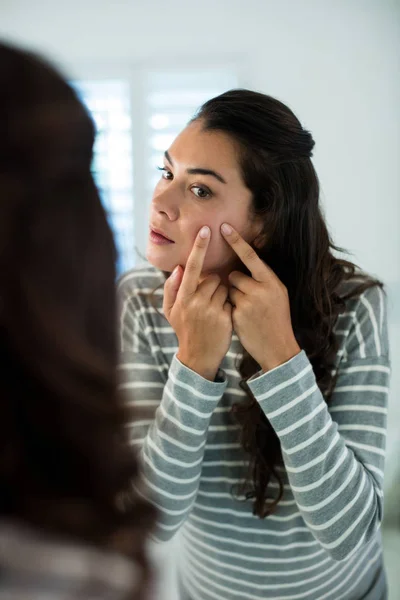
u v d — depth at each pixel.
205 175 0.62
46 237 0.27
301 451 0.60
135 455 0.34
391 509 1.80
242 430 0.69
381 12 1.89
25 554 0.27
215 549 0.75
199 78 2.00
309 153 0.67
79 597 0.28
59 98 0.28
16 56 0.28
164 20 1.96
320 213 0.72
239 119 0.62
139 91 2.01
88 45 1.99
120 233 0.33
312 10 1.91
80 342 0.28
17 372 0.27
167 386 0.64
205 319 0.61
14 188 0.26
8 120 0.26
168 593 0.76
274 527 0.71
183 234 0.64
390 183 1.99
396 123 1.95
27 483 0.27
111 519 0.30
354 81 1.94
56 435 0.27
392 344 2.06
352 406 0.68
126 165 2.06
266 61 1.95
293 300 0.72
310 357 0.70
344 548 0.62
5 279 0.26
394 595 1.52
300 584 0.73
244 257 0.63
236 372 0.72
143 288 0.77
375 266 2.04
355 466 0.62
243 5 1.93
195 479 0.65
